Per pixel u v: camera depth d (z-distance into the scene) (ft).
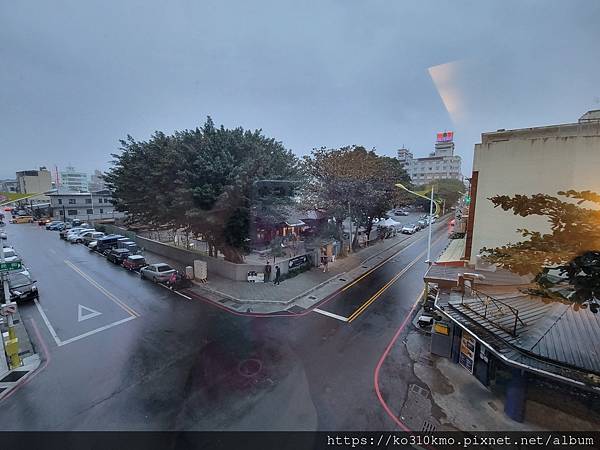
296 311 50.24
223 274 68.23
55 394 29.43
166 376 32.35
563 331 28.02
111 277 67.36
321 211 86.17
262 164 59.93
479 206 48.08
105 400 28.60
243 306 51.85
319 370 33.88
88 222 158.81
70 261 82.33
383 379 32.42
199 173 59.00
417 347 39.27
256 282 63.87
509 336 28.43
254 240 70.69
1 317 44.06
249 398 29.04
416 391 30.55
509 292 38.42
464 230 83.30
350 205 84.64
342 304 53.72
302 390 30.37
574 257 19.51
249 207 61.57
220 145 61.36
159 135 73.82
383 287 63.36
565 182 41.42
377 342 40.40
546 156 42.42
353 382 31.81
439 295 40.78
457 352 35.73
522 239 44.86
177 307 51.01
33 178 237.86
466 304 35.86
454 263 49.32
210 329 43.32
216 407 27.76
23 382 31.27
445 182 195.93
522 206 21.76
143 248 98.07
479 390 30.78
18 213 214.28
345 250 91.45
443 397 29.71
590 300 19.17
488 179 47.06
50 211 181.57
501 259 22.70
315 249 79.00
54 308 50.11
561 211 20.51
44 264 78.69
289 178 68.49
